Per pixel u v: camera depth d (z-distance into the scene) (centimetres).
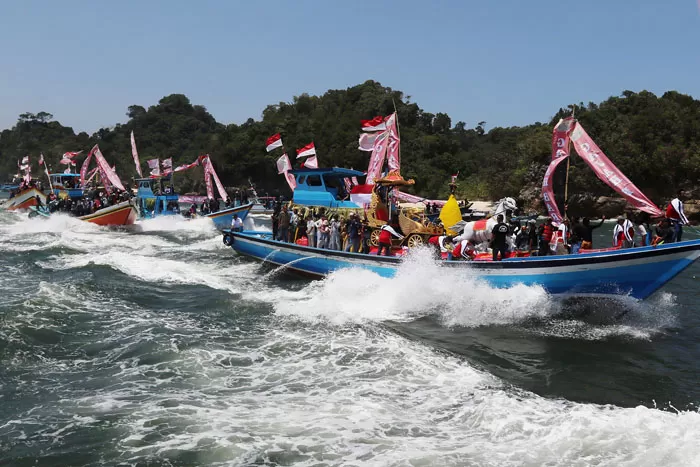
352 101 12625
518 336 1037
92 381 761
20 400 690
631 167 6394
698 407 710
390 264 1344
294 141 10462
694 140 6494
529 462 536
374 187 1584
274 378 784
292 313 1188
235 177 11094
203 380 770
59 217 3247
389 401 704
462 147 13238
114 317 1121
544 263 1126
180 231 3306
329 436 594
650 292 1102
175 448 561
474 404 698
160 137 15475
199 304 1281
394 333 1035
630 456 541
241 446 566
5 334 943
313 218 1780
